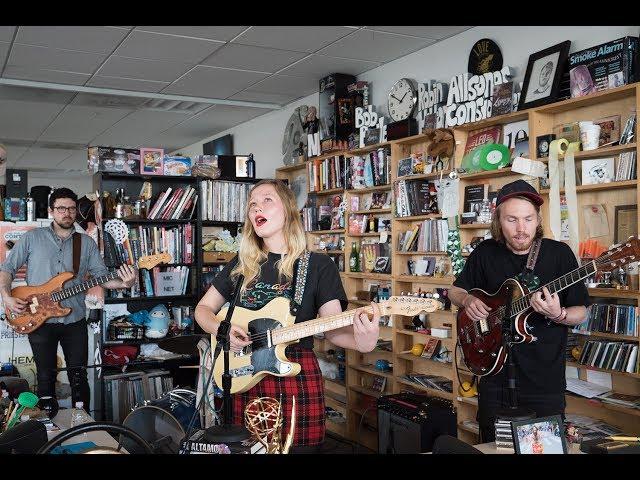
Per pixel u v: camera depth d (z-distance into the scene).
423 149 4.74
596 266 2.30
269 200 2.08
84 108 7.09
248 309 2.07
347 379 5.26
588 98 3.40
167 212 5.61
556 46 3.72
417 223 4.79
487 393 2.53
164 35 4.61
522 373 2.42
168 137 9.12
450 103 4.44
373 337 1.93
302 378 2.03
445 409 3.80
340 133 5.50
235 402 2.05
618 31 3.48
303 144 6.22
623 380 3.35
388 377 4.82
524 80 3.89
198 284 5.69
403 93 4.91
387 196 5.04
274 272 2.10
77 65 5.41
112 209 5.36
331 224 5.66
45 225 4.90
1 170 4.94
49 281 4.35
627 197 3.39
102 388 5.04
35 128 8.34
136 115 7.48
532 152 3.71
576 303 2.41
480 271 2.71
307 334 1.98
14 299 4.25
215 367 2.09
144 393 5.14
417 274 4.64
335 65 5.37
